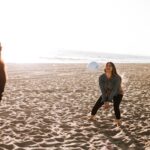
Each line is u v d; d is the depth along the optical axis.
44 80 11.76
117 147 4.12
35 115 5.93
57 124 5.28
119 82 4.95
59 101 7.47
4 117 5.68
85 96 8.27
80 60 35.81
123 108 6.69
